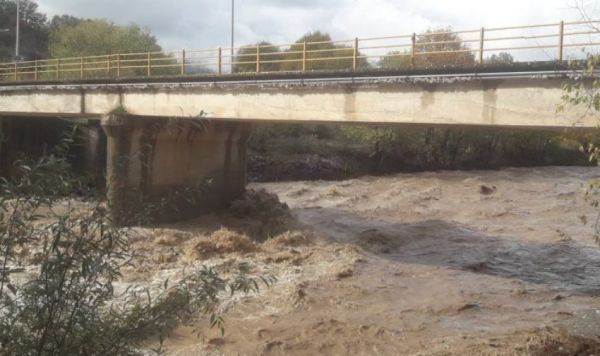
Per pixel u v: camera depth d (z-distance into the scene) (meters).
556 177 52.88
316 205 39.09
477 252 26.56
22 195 5.79
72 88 33.16
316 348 15.31
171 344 15.05
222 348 15.02
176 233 27.33
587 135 13.27
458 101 19.42
